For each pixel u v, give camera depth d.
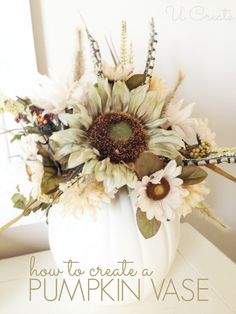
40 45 0.61
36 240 0.73
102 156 0.41
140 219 0.41
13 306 0.54
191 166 0.42
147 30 0.66
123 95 0.42
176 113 0.45
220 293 0.55
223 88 0.76
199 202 0.43
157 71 0.70
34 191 0.41
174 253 0.51
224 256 0.65
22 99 0.45
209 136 0.47
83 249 0.45
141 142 0.42
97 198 0.41
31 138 0.44
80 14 0.62
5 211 0.64
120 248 0.45
